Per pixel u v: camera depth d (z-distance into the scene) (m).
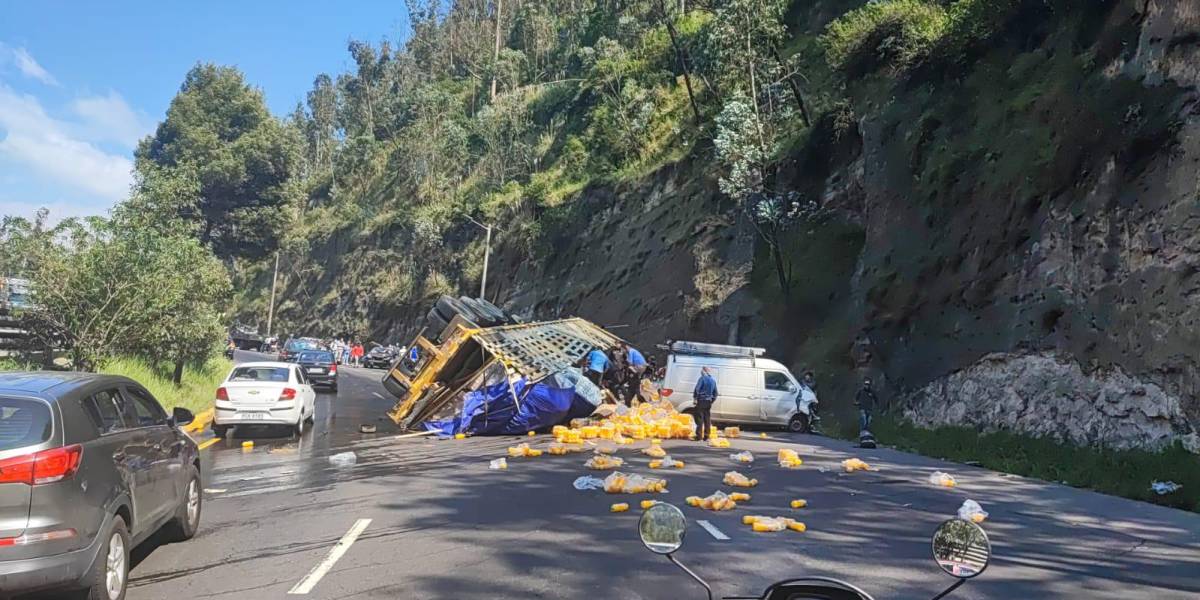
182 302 24.08
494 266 71.81
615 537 8.55
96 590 5.85
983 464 16.70
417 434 19.19
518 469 13.49
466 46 125.88
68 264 20.05
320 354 34.19
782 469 13.92
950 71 27.56
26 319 19.89
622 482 11.15
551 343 23.98
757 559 7.66
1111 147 18.67
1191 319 15.70
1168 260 16.62
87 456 5.98
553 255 60.84
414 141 106.00
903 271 25.83
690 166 49.78
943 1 30.80
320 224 117.69
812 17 50.12
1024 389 19.72
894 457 16.97
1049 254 20.28
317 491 11.51
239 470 13.59
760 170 35.34
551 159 79.44
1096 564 8.01
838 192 35.44
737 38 36.91
